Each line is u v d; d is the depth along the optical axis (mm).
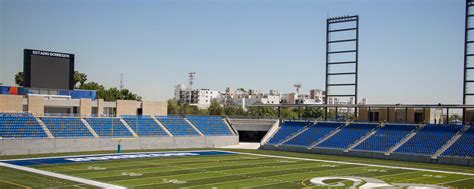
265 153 87312
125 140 89125
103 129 90188
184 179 53031
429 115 95062
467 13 87125
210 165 66250
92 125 90125
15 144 75375
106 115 99188
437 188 49875
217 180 52875
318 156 83688
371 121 99938
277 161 73750
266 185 50250
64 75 91688
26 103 88625
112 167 61562
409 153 79062
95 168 60188
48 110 95812
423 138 84000
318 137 96000
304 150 92250
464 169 66750
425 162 76312
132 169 60062
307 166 67812
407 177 57688
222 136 103562
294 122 106500
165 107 110188
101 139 86000
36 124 82938
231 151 90562
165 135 96062
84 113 95875
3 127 78125
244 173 58938
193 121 107500
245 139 117000
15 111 87000
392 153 80562
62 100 93375
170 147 95000
